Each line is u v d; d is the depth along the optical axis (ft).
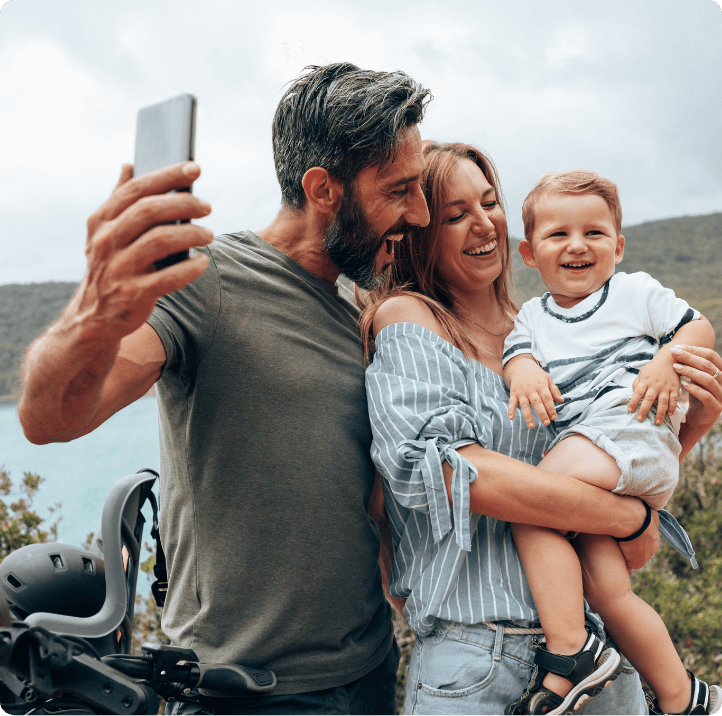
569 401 5.07
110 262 2.61
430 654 4.44
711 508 15.19
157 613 10.32
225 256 4.56
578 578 4.43
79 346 2.85
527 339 5.41
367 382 4.69
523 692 4.33
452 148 5.24
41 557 4.22
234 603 4.32
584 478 4.51
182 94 2.82
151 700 3.35
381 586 5.11
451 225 5.14
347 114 4.43
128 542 4.47
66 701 3.48
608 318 5.20
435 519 4.16
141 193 2.61
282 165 4.82
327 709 4.42
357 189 4.55
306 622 4.37
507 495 4.20
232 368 4.31
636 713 4.63
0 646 2.96
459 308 5.44
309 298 4.75
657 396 4.82
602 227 5.32
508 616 4.32
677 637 12.76
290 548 4.34
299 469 4.37
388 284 5.51
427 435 4.30
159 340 3.94
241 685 4.00
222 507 4.34
